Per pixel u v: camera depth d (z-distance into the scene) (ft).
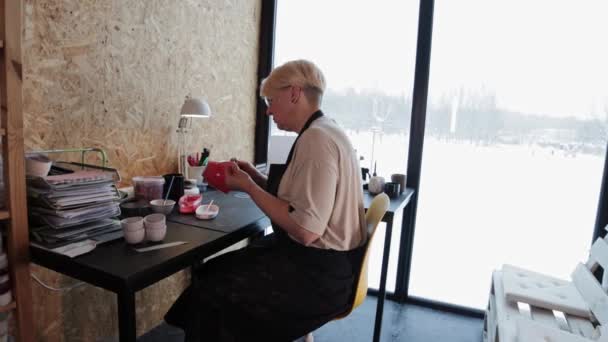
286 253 3.84
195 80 6.66
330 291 3.78
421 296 7.72
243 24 7.78
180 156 6.40
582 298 4.92
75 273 3.20
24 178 3.39
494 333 4.99
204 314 3.48
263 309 3.55
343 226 3.77
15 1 3.15
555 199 6.64
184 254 3.43
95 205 3.75
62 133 4.60
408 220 7.43
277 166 4.27
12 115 3.24
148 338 6.08
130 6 5.29
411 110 7.31
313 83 3.86
